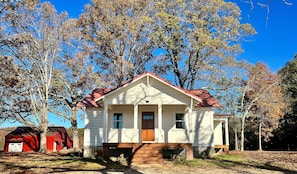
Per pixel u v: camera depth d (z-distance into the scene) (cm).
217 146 2364
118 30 3073
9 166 1570
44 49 2928
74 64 3086
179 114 2222
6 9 2369
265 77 4097
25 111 2822
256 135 4475
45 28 2903
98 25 3084
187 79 3155
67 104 3244
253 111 4150
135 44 3225
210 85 3180
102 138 2127
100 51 3150
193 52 2944
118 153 2058
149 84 2064
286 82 4459
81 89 3225
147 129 2202
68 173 1364
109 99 2041
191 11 2830
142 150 1833
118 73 3142
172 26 2822
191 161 1822
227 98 4144
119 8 3098
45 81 2945
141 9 3152
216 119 2541
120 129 2161
